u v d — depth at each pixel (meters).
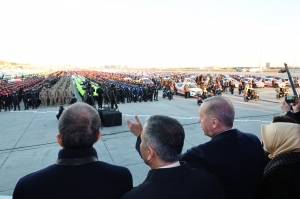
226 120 1.72
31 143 7.43
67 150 1.25
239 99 18.56
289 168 1.46
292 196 1.42
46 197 1.12
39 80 33.97
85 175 1.19
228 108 1.74
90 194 1.15
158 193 1.07
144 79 33.22
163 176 1.12
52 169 1.20
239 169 1.52
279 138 1.55
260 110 12.93
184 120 10.46
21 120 11.11
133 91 17.30
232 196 1.51
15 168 5.51
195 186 1.14
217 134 1.73
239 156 1.56
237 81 31.14
